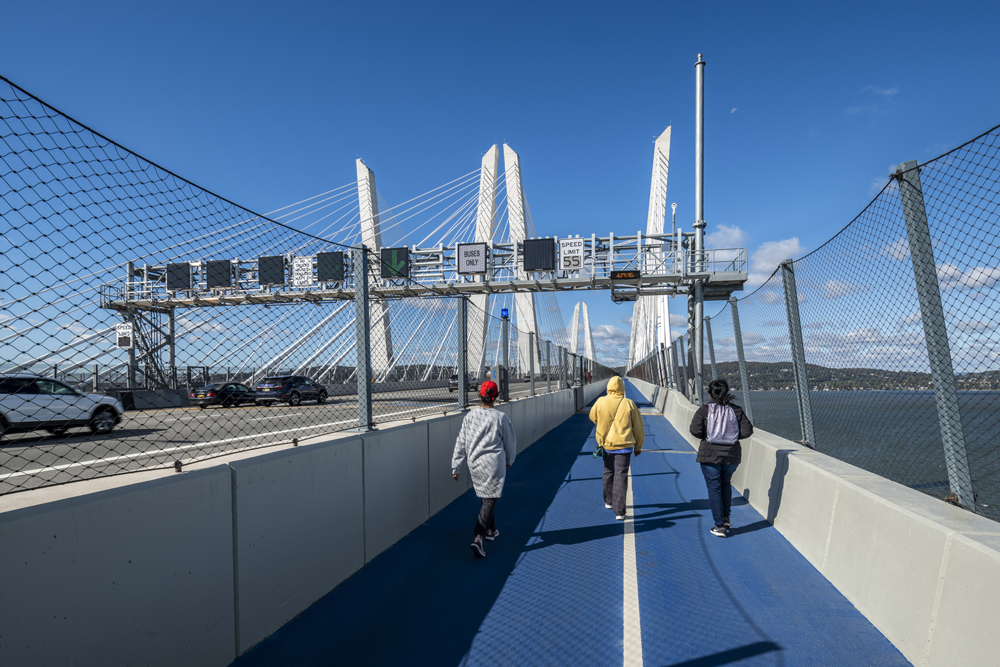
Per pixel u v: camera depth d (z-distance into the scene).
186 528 2.28
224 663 2.47
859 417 7.25
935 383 2.87
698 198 13.92
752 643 2.73
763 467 5.48
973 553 2.18
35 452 6.41
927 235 2.89
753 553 4.14
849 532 3.37
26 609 1.65
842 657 2.58
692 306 22.91
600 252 24.84
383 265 5.08
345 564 3.63
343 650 2.67
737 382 7.67
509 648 2.70
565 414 16.42
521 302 39.72
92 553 1.87
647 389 32.19
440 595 3.37
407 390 5.52
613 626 2.93
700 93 13.70
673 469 8.04
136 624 2.03
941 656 2.29
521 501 5.98
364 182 37.44
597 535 4.67
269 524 2.83
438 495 5.52
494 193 43.00
